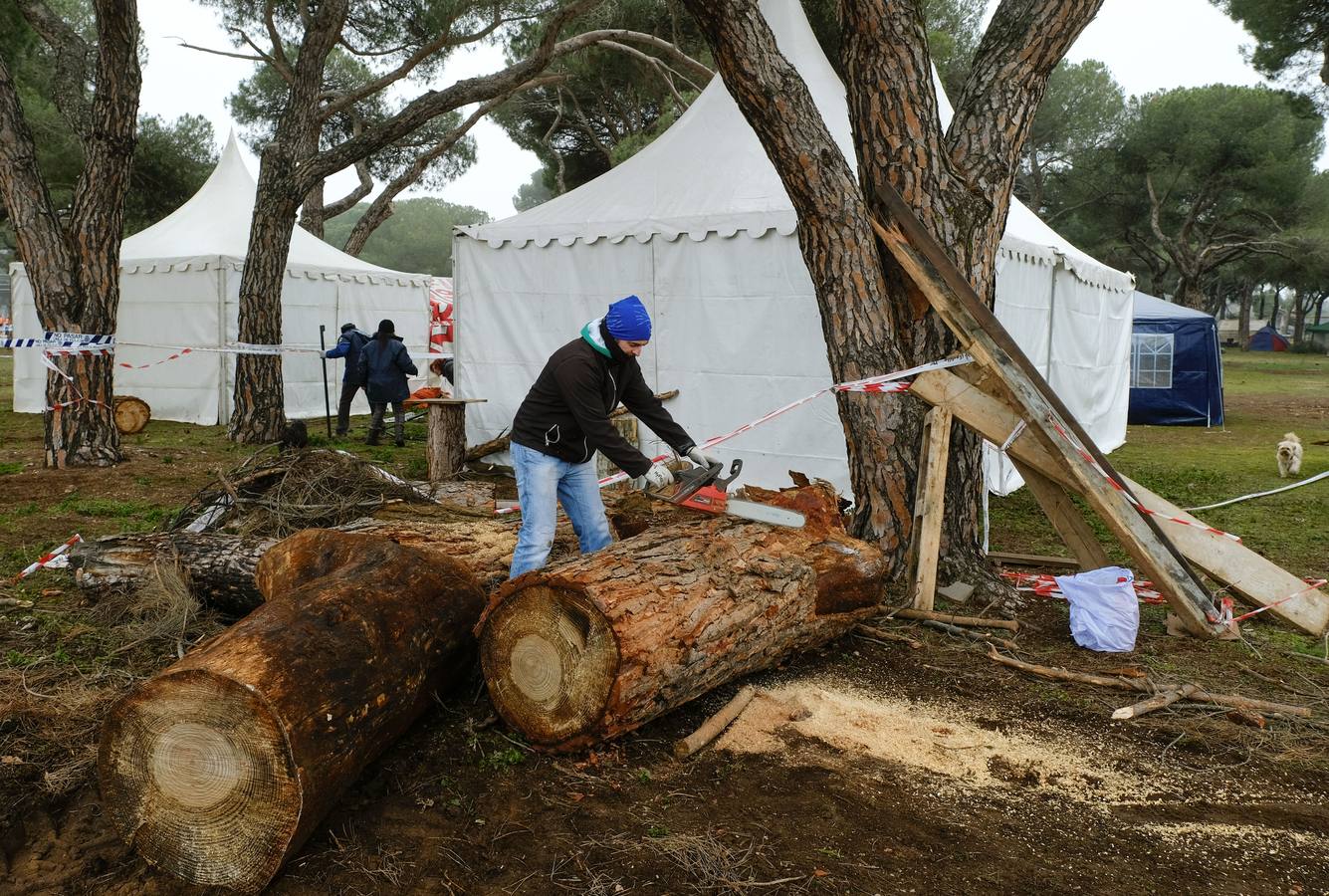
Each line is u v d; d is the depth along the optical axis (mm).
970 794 3033
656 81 20328
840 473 7352
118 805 2615
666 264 8086
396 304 16250
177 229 14297
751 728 3500
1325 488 9211
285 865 2631
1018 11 5086
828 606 4246
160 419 13719
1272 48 19312
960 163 5117
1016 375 4668
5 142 8695
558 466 4109
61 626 4523
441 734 3451
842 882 2533
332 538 3887
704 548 3895
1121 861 2650
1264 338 57438
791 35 8633
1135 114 33125
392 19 16141
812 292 7348
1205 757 3322
